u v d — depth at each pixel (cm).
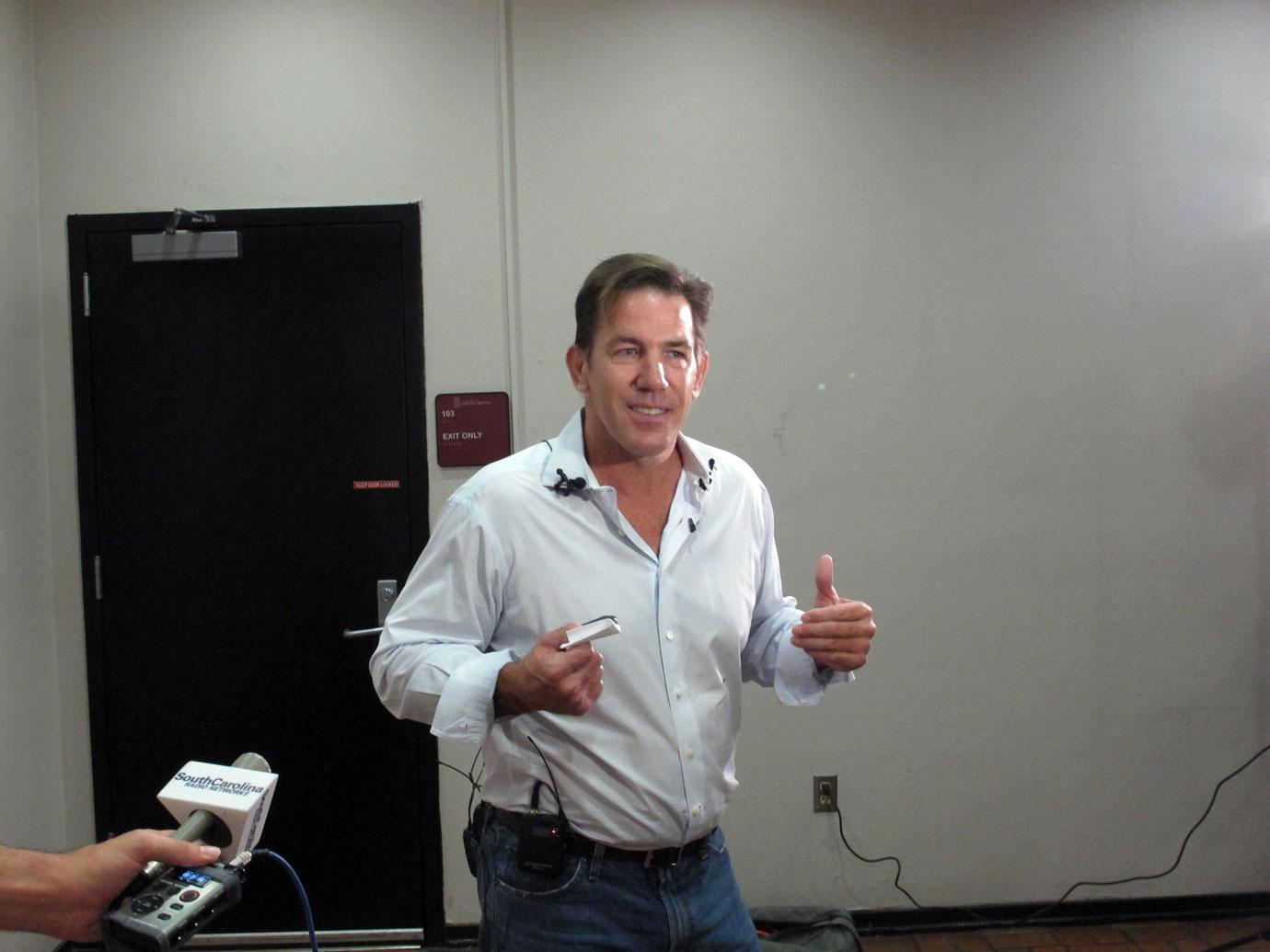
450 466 259
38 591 251
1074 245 262
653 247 258
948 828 266
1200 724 267
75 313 255
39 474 253
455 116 256
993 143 260
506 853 128
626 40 256
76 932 79
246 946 261
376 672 130
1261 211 263
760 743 263
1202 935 260
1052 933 263
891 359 262
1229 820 268
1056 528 265
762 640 150
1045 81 260
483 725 115
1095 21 259
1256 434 265
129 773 259
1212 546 266
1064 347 263
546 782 126
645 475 135
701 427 262
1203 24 261
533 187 256
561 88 256
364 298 256
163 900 78
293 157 255
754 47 257
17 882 76
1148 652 267
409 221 255
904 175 260
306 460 258
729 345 261
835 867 265
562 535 130
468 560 129
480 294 258
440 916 261
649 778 126
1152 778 267
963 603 265
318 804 261
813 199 259
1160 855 268
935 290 262
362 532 258
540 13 255
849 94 259
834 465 263
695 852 133
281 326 256
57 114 254
